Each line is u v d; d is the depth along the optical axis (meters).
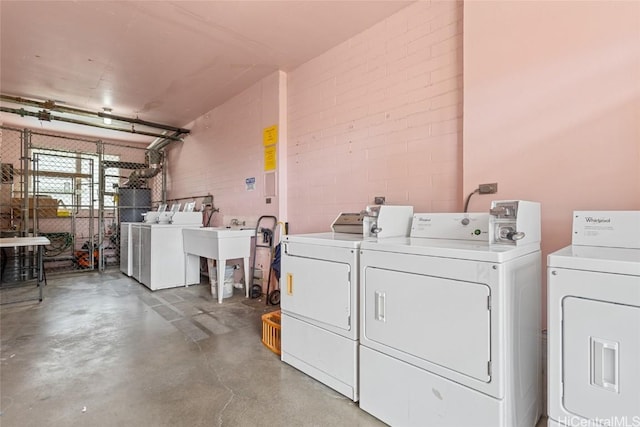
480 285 1.33
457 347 1.39
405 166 2.76
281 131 4.00
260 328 3.00
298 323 2.20
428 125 2.61
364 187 3.09
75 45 3.34
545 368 1.82
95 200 6.78
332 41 3.29
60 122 5.85
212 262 4.35
